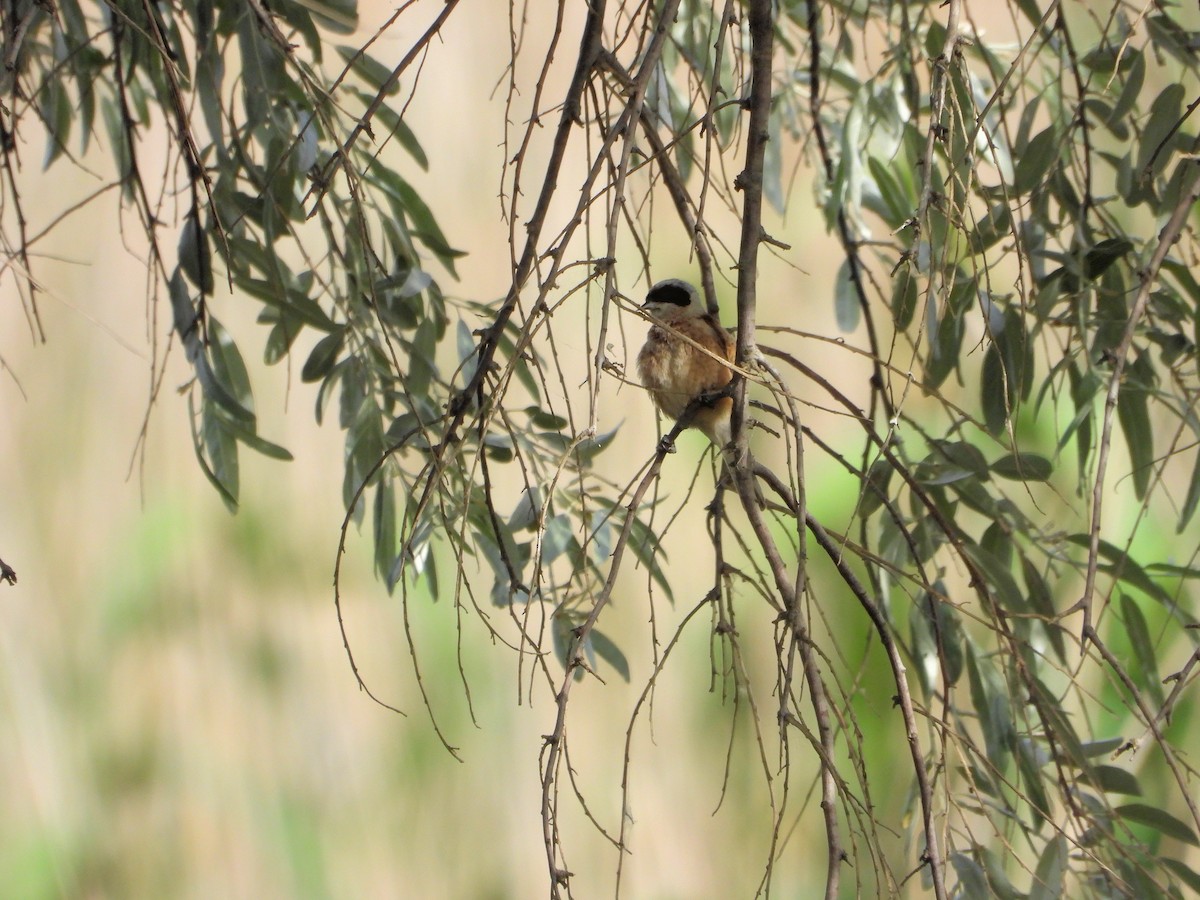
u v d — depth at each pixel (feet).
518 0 34.30
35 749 31.12
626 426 31.01
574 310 29.43
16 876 29.89
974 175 15.51
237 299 33.06
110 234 34.65
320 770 30.99
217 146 17.75
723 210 32.01
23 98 17.26
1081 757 16.39
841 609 28.63
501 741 30.89
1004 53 22.74
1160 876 18.70
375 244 21.18
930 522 18.71
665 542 30.76
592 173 12.40
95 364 34.65
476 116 33.71
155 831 30.78
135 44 17.22
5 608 32.48
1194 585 25.73
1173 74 22.93
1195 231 21.25
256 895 30.07
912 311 17.87
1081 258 17.38
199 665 32.24
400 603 32.12
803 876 28.78
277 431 33.50
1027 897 16.10
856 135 19.83
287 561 33.01
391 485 17.66
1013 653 15.70
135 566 32.91
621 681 30.55
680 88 23.45
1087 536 17.65
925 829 12.38
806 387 30.94
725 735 30.07
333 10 17.48
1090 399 17.04
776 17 21.47
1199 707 23.93
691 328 20.02
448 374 28.19
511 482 28.63
